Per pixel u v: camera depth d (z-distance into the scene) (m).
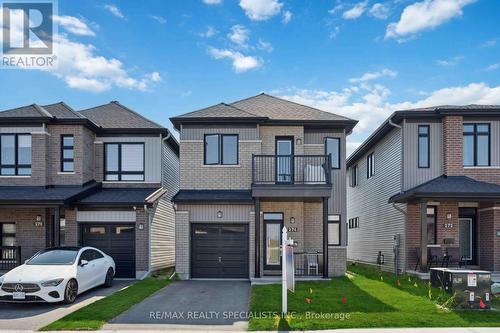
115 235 17.03
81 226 17.11
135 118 19.48
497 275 15.39
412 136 17.33
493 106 17.72
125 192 17.98
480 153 17.05
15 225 17.67
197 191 17.22
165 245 19.56
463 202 16.91
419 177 17.17
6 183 17.34
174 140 20.42
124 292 13.03
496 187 15.58
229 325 9.27
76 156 17.52
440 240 16.84
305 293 12.58
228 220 16.84
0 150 17.50
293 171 16.42
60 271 11.90
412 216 17.11
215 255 16.92
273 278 15.48
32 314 10.48
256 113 18.14
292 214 17.20
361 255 24.48
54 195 16.19
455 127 16.86
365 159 23.92
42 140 17.33
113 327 9.14
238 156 17.33
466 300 10.45
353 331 8.67
